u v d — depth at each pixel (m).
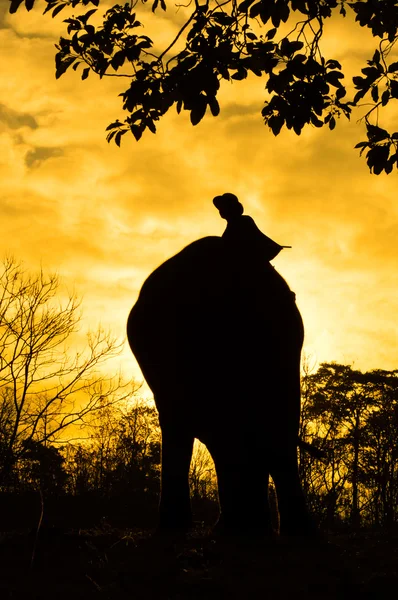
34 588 8.12
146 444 41.28
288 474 9.96
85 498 33.03
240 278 10.33
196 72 9.91
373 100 10.38
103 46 10.57
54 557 9.30
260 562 8.62
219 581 7.98
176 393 10.37
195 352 10.19
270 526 9.98
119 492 36.47
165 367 10.52
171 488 10.59
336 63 10.42
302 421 45.72
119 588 7.99
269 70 10.17
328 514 37.81
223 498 10.02
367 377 52.03
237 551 9.08
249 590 7.77
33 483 24.61
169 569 8.45
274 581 7.99
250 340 10.00
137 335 10.99
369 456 49.28
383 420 50.25
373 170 10.32
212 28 10.27
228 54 9.93
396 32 10.37
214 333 10.10
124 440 40.47
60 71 10.65
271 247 10.70
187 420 10.45
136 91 10.34
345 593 7.70
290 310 10.38
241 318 10.08
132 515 34.41
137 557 9.03
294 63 10.10
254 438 9.88
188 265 10.74
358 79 10.30
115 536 10.33
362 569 8.36
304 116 10.41
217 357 10.03
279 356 10.05
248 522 9.84
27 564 9.02
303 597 7.59
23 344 22.88
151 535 10.42
